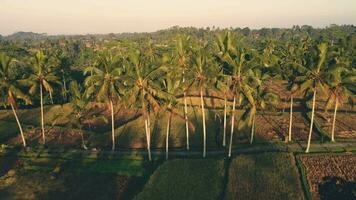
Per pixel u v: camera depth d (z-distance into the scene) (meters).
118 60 62.84
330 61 60.25
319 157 57.25
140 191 52.00
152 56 97.81
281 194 46.22
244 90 57.44
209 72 56.44
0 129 77.25
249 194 46.59
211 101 85.00
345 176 50.66
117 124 79.31
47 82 70.69
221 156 60.34
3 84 62.53
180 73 59.19
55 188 53.91
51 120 82.12
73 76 117.06
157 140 68.38
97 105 91.62
